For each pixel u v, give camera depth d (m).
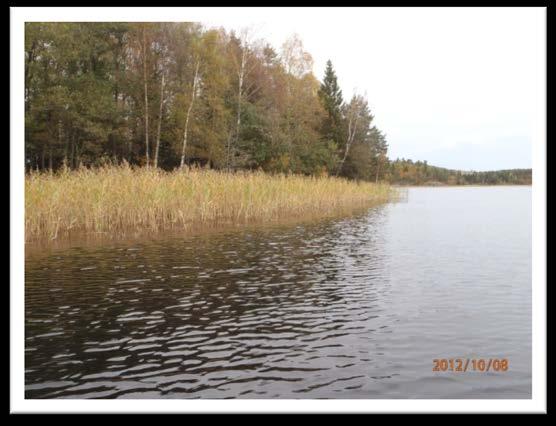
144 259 11.39
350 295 8.48
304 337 6.38
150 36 29.52
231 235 15.55
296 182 25.11
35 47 27.38
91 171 17.59
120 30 31.72
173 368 5.42
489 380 5.18
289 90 40.84
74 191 15.70
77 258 11.41
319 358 5.70
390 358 5.72
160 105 30.02
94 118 29.03
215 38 31.92
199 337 6.36
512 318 7.23
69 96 27.34
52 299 8.02
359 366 5.49
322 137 48.09
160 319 7.06
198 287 8.88
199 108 30.72
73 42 28.23
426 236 16.64
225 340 6.25
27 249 12.51
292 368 5.43
